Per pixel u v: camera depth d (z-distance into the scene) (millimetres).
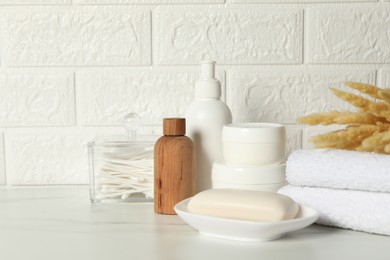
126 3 851
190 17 852
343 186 598
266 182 665
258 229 545
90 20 851
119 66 860
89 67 859
